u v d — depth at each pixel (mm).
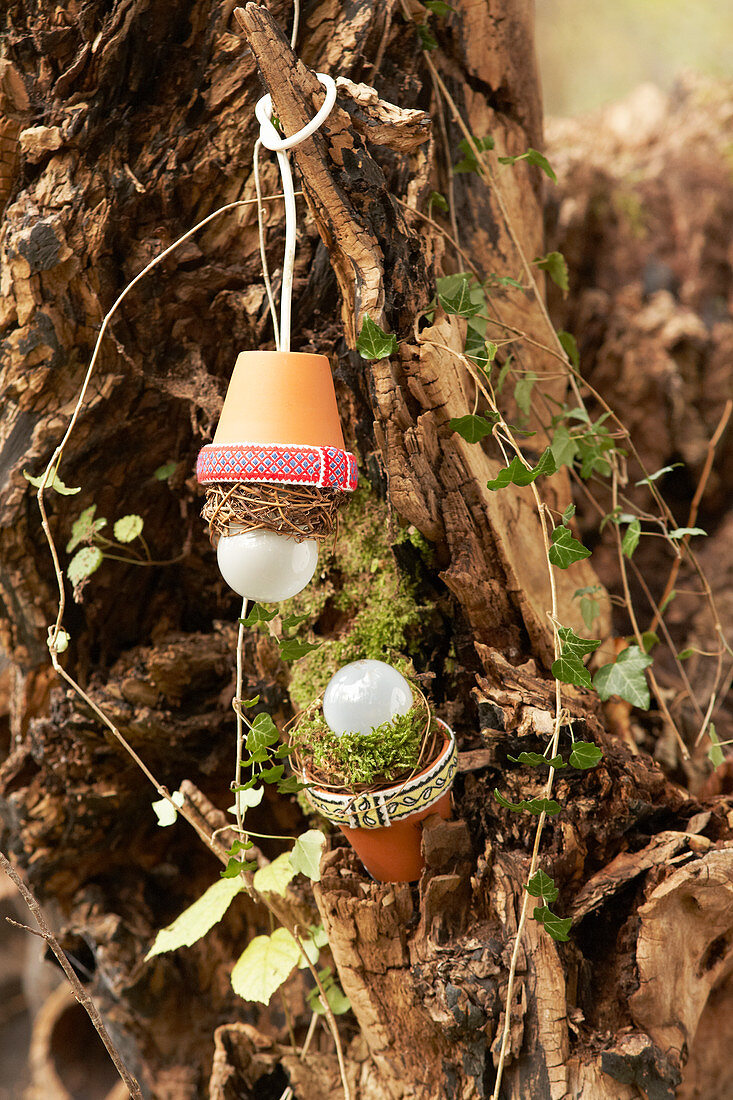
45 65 1230
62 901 1482
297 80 1083
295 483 1051
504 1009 1146
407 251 1188
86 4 1209
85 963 1498
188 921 1227
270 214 1265
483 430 1151
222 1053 1326
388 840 1149
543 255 1456
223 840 1280
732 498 1883
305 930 1284
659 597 1834
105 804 1423
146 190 1247
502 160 1271
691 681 1707
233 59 1229
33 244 1225
